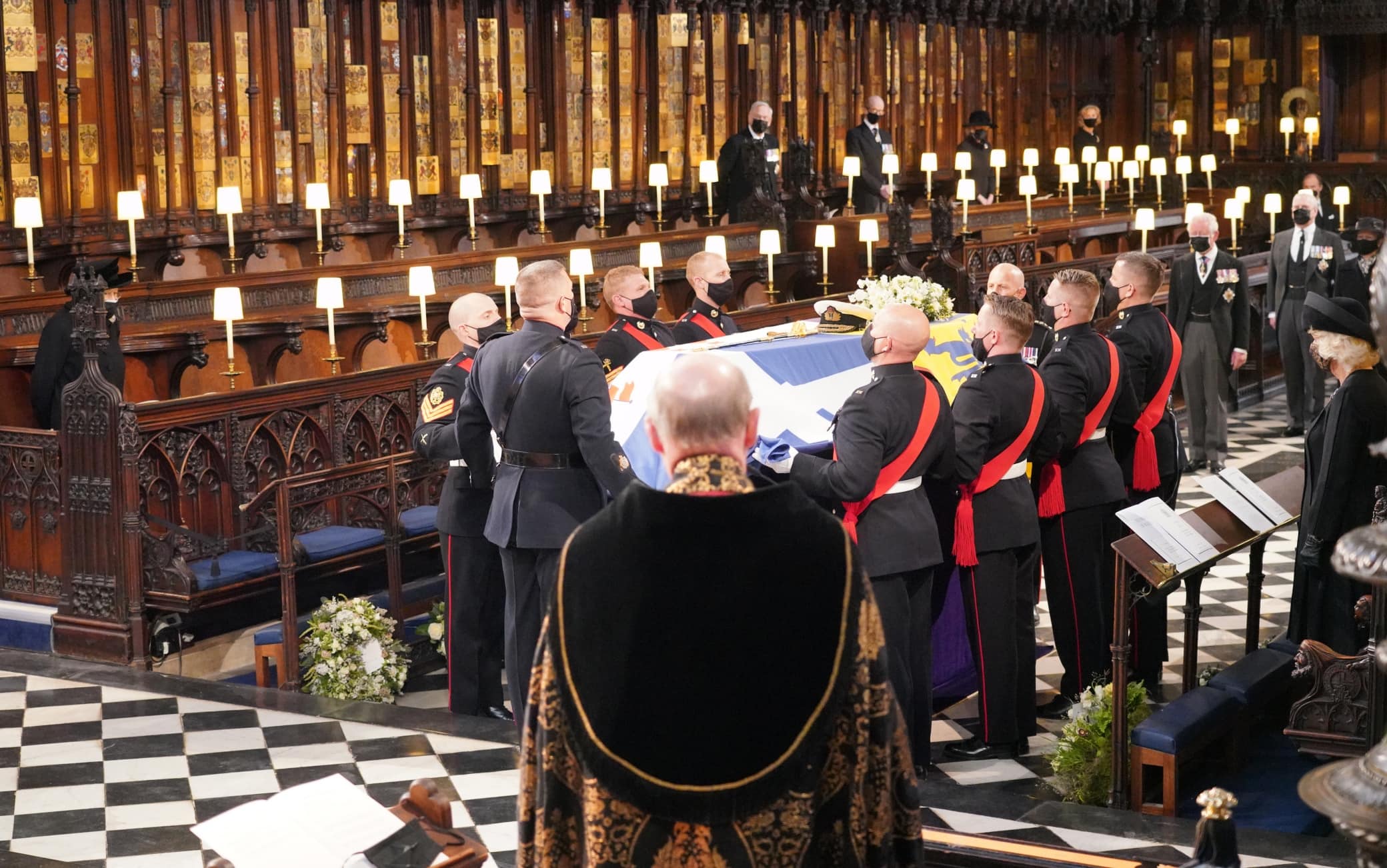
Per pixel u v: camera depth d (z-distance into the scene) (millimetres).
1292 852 4508
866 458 5145
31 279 9984
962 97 21531
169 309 9828
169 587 6848
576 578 2504
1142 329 6934
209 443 7293
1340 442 5520
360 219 13711
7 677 6609
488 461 5824
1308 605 5934
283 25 12875
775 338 6598
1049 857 3818
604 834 2443
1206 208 20562
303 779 5422
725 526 2475
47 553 7188
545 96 15453
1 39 10766
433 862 3195
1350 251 14906
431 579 8273
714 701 2443
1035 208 18922
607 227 16062
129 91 11688
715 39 17266
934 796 5164
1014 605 5922
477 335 6238
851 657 2471
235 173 12633
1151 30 24547
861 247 13938
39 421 7695
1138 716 5668
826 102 19016
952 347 6883
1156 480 6961
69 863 4730
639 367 6016
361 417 8094
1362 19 23047
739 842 2436
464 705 6492
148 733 5906
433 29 14164
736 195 14727
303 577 7184
